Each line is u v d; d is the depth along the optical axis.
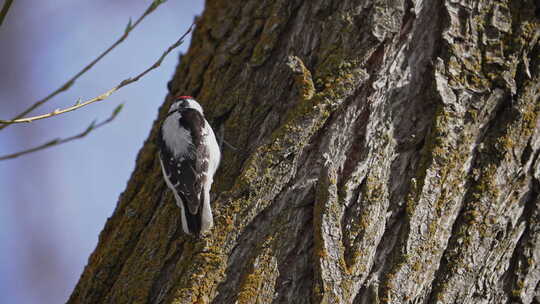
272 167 8.00
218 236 7.73
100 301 8.27
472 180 7.87
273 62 9.16
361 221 7.55
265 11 9.72
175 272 7.76
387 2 8.57
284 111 8.69
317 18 9.04
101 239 9.12
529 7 8.64
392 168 7.93
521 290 7.60
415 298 7.32
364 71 8.27
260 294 7.30
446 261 7.55
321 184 7.77
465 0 8.56
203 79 9.97
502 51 8.39
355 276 7.28
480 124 8.09
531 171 7.96
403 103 8.24
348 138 8.07
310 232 7.64
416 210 7.59
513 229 7.77
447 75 8.20
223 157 8.90
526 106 8.16
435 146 7.87
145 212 8.91
